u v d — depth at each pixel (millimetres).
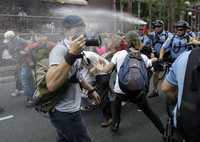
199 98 2211
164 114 7273
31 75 7949
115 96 5852
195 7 32406
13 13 19953
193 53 2359
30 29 16688
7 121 6902
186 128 2287
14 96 9352
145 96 5504
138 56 5523
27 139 5855
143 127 6457
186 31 7492
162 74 8312
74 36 3475
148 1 29359
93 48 7062
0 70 13352
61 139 3787
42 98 3486
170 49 7328
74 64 3504
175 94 2658
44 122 6824
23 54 8047
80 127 3648
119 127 6438
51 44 7141
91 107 6523
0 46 13938
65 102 3555
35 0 21375
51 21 17703
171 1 27500
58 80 3289
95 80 6156
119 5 27875
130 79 5320
